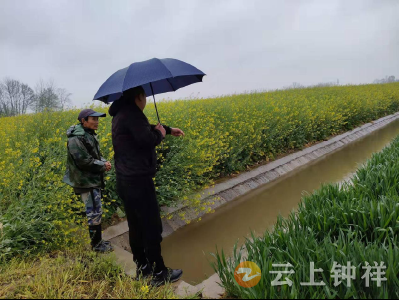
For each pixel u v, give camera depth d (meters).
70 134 3.69
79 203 4.27
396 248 2.89
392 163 5.76
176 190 5.50
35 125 5.62
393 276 2.61
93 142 3.84
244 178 7.28
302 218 3.83
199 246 4.73
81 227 4.20
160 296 2.89
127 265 3.64
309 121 10.10
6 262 3.44
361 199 4.05
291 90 18.25
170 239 4.95
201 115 7.43
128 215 3.06
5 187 4.07
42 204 3.99
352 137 12.87
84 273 3.20
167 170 5.50
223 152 6.91
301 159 9.32
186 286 3.17
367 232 3.57
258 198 6.65
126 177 2.88
